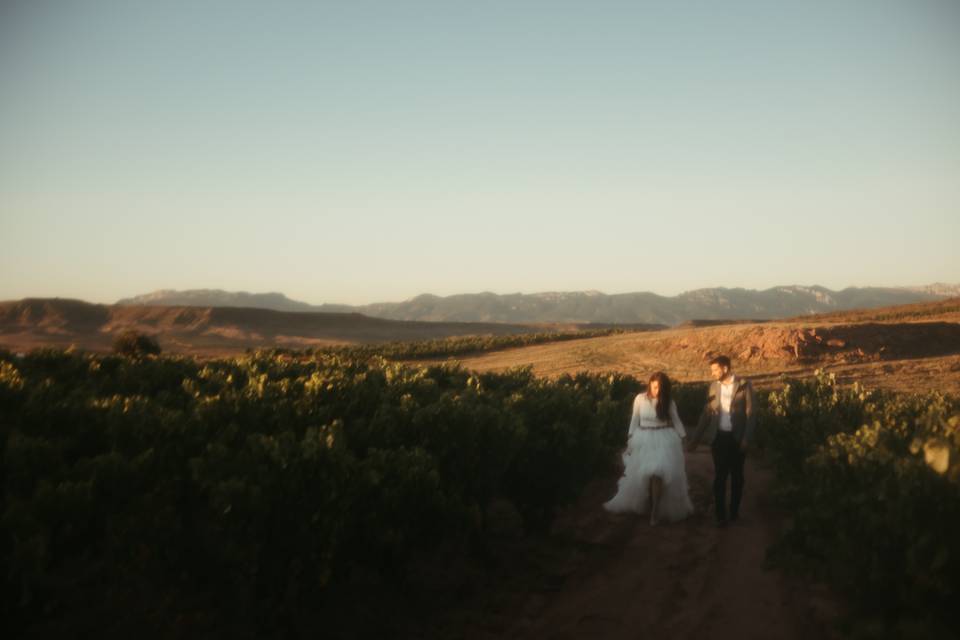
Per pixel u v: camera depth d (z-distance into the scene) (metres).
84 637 5.25
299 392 9.48
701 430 9.11
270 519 5.35
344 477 5.73
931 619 4.38
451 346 53.28
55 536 4.98
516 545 8.16
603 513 9.69
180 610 5.79
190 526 6.00
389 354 50.06
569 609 6.18
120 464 5.64
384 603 6.32
